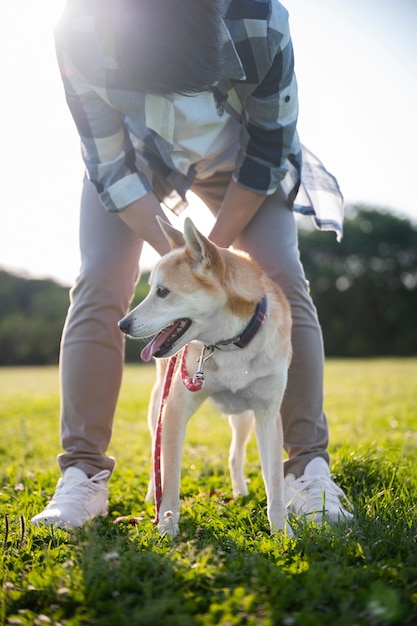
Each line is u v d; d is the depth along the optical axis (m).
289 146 3.02
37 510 3.18
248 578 2.06
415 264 37.66
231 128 3.14
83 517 2.89
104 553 2.24
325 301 36.81
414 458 3.97
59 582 2.04
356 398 9.18
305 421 3.22
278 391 2.97
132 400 10.06
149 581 1.98
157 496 2.78
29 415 8.34
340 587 1.98
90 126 2.96
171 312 2.89
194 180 3.36
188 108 2.90
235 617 1.78
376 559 2.21
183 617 1.76
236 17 2.68
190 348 3.00
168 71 2.38
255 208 3.15
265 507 3.08
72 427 3.14
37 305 32.56
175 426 2.89
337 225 3.53
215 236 3.14
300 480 3.07
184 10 2.30
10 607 1.98
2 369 27.39
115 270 3.16
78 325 3.16
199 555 2.19
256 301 2.90
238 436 3.54
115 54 2.46
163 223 3.01
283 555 2.31
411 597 1.91
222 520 2.80
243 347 2.90
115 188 3.02
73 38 2.75
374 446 4.20
